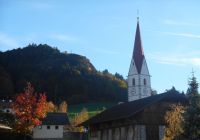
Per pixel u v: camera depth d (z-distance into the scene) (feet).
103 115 185.26
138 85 343.46
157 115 154.81
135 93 344.49
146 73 347.77
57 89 510.17
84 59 650.43
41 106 207.62
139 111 148.87
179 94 158.30
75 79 533.55
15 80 523.29
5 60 602.44
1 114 237.04
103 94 516.73
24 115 203.10
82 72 573.33
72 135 234.79
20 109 204.44
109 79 559.79
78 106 455.22
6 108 281.33
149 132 151.33
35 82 504.43
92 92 516.73
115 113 171.32
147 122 152.15
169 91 156.66
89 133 193.77
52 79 523.70
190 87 112.78
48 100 489.67
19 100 205.67
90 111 410.31
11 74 545.44
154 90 393.70
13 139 190.60
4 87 450.71
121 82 570.05
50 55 632.38
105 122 176.24
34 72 540.93
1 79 456.45
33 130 254.88
